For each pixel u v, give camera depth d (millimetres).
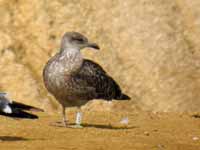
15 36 22891
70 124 16594
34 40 22969
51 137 14477
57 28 23172
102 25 23250
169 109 22016
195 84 22391
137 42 23000
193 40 23203
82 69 15852
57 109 21250
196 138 15141
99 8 23500
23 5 23500
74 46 15797
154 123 17516
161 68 22641
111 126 16594
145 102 22047
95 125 16641
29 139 14117
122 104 21641
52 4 23500
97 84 16250
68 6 23453
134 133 15508
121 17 23391
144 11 23484
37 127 15672
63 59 15711
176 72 22578
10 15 23281
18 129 15281
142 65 22656
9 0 23562
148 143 14203
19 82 21875
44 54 22766
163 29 23250
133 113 20078
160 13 23500
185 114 20359
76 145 13547
